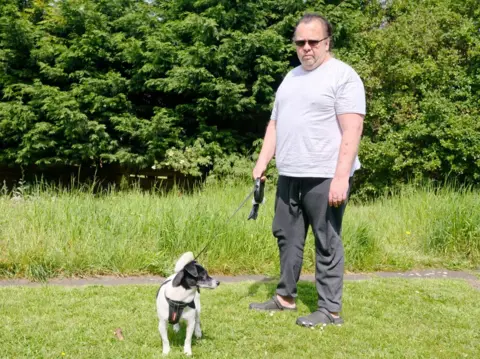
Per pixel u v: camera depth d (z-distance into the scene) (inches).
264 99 561.6
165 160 546.9
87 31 557.3
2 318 164.1
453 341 159.3
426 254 279.4
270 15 571.8
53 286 203.2
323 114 161.9
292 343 151.9
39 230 242.1
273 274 239.9
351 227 269.7
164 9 610.9
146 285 207.8
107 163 592.1
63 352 138.9
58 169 596.1
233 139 561.3
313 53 161.9
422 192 363.9
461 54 507.8
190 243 247.1
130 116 552.1
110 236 241.8
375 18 553.3
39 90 525.0
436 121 472.7
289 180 171.8
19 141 566.6
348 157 156.9
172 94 602.2
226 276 235.9
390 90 514.3
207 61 529.7
